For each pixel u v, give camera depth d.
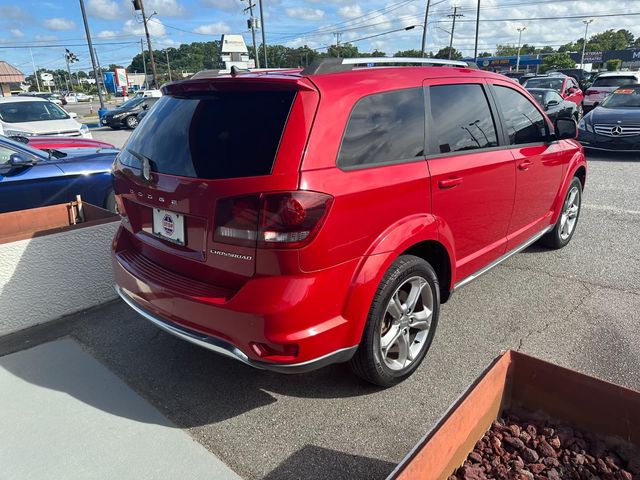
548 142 4.38
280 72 2.83
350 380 3.12
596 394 2.09
